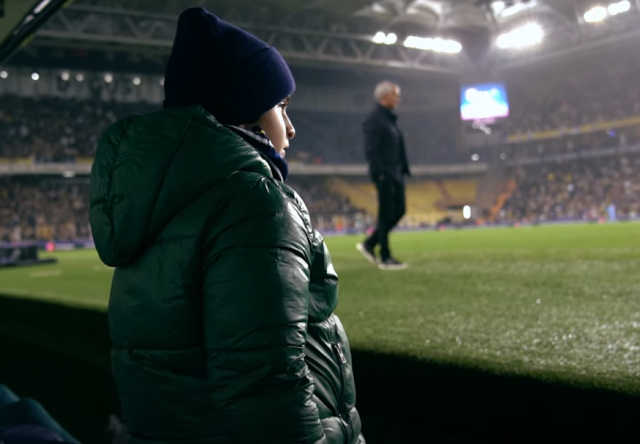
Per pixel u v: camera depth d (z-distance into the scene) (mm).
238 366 737
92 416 3055
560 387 1414
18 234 23312
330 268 921
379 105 5180
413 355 1808
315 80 28125
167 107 958
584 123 28078
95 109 26562
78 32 18391
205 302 776
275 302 744
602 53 24766
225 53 889
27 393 3943
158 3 18453
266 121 966
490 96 27562
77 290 5461
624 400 1290
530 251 6492
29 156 24984
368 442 1849
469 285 3818
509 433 1536
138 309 863
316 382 860
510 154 31578
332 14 21250
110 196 866
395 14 22328
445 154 32438
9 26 3451
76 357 3227
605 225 16703
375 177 5309
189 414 833
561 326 2256
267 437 735
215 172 810
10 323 5160
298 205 850
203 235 791
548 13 22734
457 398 1670
